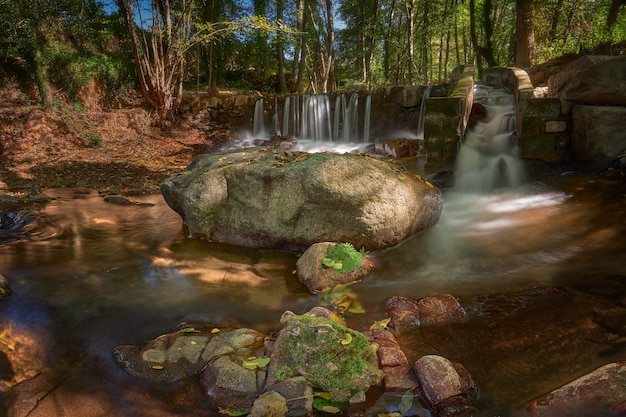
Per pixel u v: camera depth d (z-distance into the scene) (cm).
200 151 1319
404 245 503
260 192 500
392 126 1405
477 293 391
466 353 302
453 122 686
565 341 306
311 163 490
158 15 1413
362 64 2317
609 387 239
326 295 397
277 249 502
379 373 276
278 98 1548
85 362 311
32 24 1238
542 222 550
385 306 371
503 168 722
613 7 1445
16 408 261
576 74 720
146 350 312
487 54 1734
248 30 1508
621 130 675
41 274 458
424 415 249
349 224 469
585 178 679
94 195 837
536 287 392
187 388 279
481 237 523
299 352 280
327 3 1878
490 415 245
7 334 339
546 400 245
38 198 787
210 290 417
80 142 1236
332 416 249
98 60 1486
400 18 2258
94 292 417
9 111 1165
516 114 830
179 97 1528
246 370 279
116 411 261
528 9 1538
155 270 465
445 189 707
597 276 400
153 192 861
